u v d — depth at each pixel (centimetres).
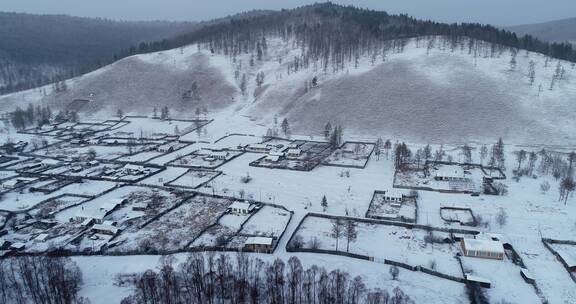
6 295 7556
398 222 10725
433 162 15700
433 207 11775
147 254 9344
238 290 7344
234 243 9806
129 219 11150
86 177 14538
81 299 7188
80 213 11262
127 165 15750
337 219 11119
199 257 8438
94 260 9131
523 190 12950
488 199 12281
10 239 10175
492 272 8512
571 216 11025
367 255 9194
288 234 10244
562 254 8944
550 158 14562
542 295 7719
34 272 7938
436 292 7775
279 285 7575
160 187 13475
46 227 10800
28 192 13325
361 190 13212
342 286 7175
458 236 9925
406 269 8662
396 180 14000
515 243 9644
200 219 11150
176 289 7288
